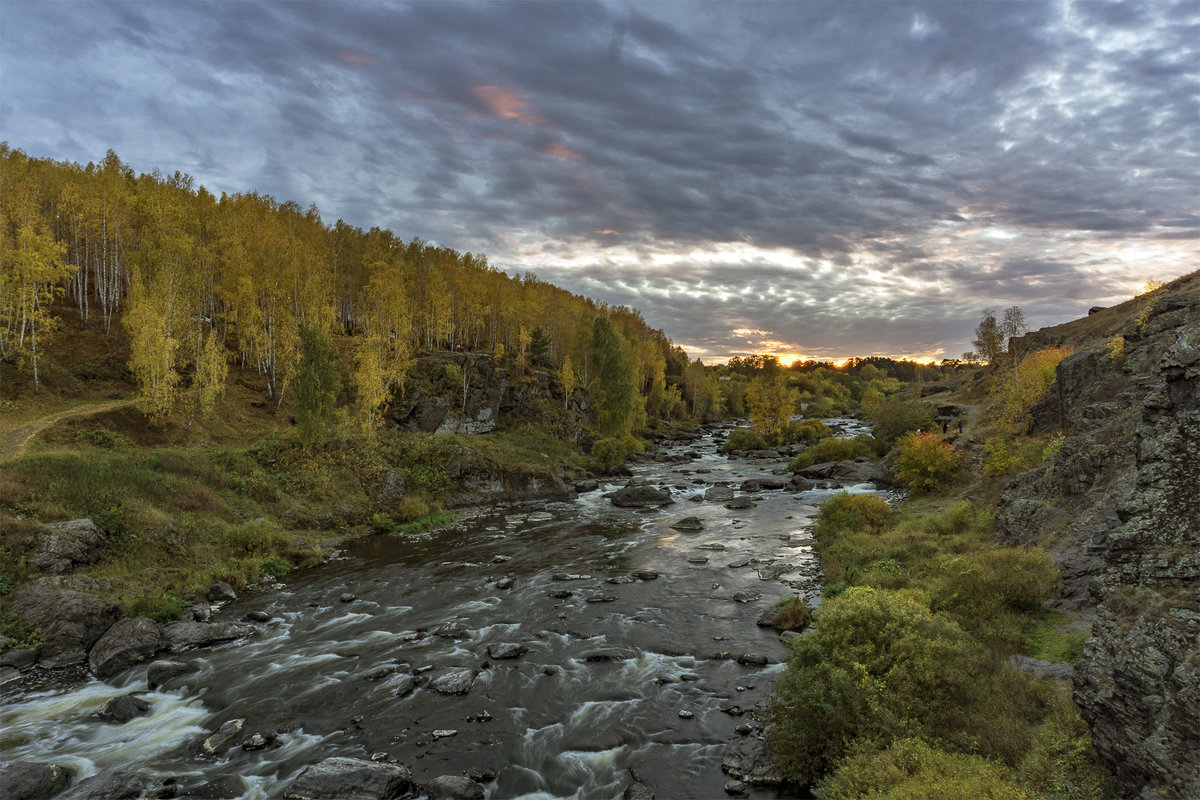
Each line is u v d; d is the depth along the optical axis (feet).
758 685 61.67
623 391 323.57
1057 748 35.81
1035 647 55.11
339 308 325.62
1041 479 92.99
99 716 59.36
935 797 31.71
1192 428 46.34
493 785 47.01
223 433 188.34
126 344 211.82
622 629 79.56
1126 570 46.57
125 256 225.15
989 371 315.17
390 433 215.31
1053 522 80.64
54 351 188.44
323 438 169.78
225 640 78.84
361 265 322.75
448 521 158.20
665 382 532.73
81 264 246.27
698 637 75.77
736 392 649.61
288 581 106.22
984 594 65.77
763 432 353.51
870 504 124.16
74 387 177.68
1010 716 42.45
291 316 243.81
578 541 134.41
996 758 37.99
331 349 189.47
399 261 315.58
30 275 165.89
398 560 120.06
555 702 60.18
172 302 202.28
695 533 140.67
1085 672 35.40
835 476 214.48
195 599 92.32
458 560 119.24
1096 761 34.09
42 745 54.44
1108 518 69.00
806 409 610.65
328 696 62.85
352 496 157.07
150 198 256.11
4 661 69.51
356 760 48.44
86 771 50.06
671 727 54.44
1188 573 39.73
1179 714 28.22
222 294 237.86
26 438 132.98
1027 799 31.04
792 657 49.65
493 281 379.96
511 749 51.90
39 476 100.99
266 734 54.80
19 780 46.39
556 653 72.49
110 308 231.30
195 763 51.21
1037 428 164.45
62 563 85.92
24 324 168.96
